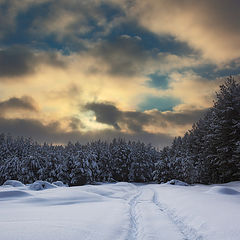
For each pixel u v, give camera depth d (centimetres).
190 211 985
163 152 5669
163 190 2561
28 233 594
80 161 5006
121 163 7006
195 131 5469
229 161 3133
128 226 778
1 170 5453
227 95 3547
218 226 689
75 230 646
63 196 1645
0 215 905
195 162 4831
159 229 760
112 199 1836
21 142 7512
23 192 1706
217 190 1731
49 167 4994
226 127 3303
